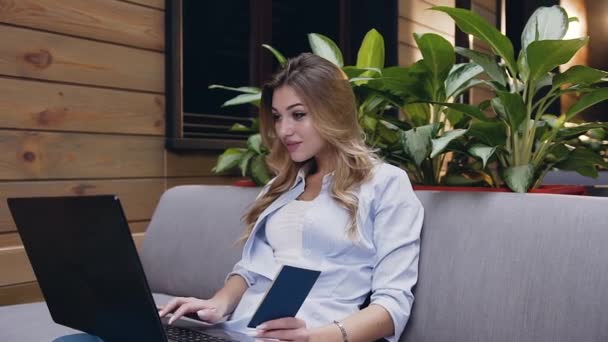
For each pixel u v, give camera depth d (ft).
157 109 8.59
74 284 4.45
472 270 4.86
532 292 4.54
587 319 4.26
